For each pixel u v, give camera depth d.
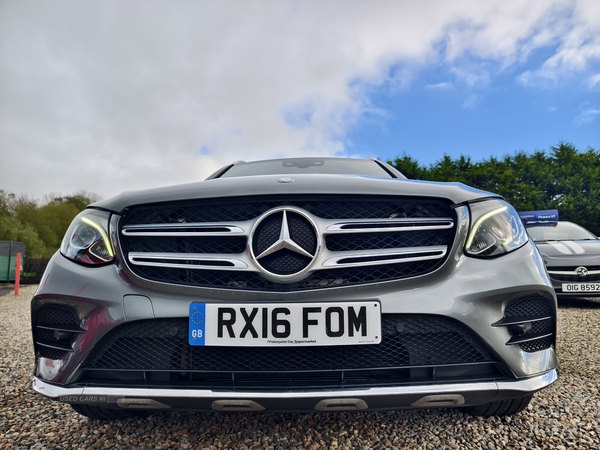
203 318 1.47
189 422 1.90
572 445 1.65
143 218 1.62
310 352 1.46
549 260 5.16
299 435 1.76
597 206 23.06
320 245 1.48
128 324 1.48
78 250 1.60
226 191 1.57
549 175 24.66
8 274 13.46
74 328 1.51
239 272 1.51
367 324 1.45
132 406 1.44
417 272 1.52
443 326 1.47
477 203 1.60
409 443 1.68
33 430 1.84
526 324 1.52
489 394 1.43
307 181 1.60
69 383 1.49
